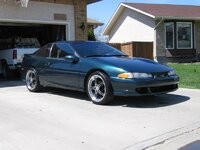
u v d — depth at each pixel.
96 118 7.57
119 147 5.79
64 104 9.02
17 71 15.61
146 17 30.30
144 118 7.49
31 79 11.04
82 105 8.87
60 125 7.09
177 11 30.81
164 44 29.58
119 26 33.59
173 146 5.86
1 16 14.09
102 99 8.73
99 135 6.41
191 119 7.37
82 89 9.30
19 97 10.10
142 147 5.79
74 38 16.25
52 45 10.41
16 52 15.11
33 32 17.42
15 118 7.70
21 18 14.57
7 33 17.56
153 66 8.81
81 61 9.23
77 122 7.29
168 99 9.43
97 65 8.80
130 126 6.93
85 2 16.55
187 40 30.16
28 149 5.79
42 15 15.17
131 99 9.48
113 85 8.53
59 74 9.88
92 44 10.10
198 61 30.00
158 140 6.10
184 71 18.11
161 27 29.50
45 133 6.59
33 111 8.31
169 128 6.76
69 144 5.98
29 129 6.87
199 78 14.51
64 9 15.86
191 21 30.27
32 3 14.86
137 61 9.05
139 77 8.34
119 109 8.36
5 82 13.91
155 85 8.48
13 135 6.51
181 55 29.70
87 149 5.73
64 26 16.09
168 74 8.84
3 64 15.80
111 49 10.16
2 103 9.28
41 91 10.98
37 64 10.68
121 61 8.89
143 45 24.69
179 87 11.55
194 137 6.30
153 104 8.84
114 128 6.82
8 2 14.21
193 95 9.98
